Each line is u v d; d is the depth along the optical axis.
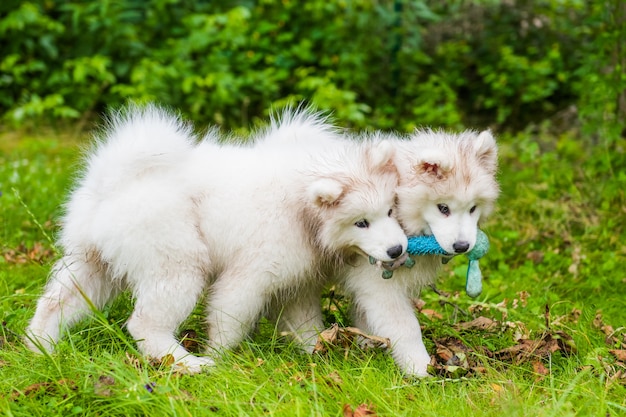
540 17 10.62
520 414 3.38
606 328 4.57
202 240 4.11
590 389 3.74
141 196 4.01
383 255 3.98
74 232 4.21
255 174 4.18
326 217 4.04
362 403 3.53
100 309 4.35
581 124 8.99
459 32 10.72
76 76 9.24
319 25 9.96
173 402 3.36
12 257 5.52
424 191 4.01
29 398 3.52
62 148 8.61
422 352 4.16
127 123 4.32
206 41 9.34
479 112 10.37
